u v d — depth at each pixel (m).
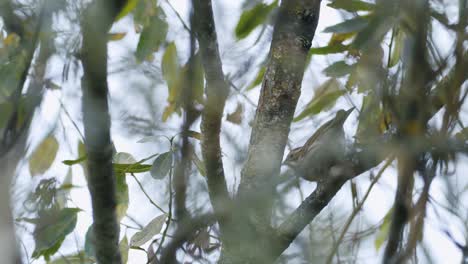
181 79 6.46
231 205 5.20
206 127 5.61
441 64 4.68
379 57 5.79
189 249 5.94
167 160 5.89
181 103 6.40
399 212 4.74
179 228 5.91
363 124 5.71
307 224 5.41
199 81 6.46
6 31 5.59
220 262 5.52
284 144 6.10
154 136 5.56
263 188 5.54
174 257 5.98
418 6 4.66
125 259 6.36
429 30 4.76
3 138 5.42
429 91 4.62
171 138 6.07
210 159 5.55
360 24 5.93
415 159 4.59
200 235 5.89
